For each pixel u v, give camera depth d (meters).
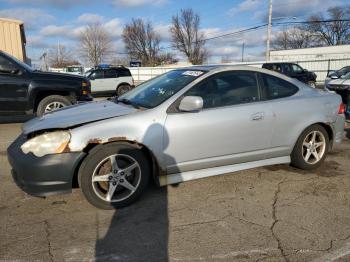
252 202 3.84
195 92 3.98
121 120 3.62
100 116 3.71
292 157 4.72
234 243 3.03
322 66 32.69
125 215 3.55
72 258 2.82
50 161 3.37
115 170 3.61
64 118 3.75
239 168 4.29
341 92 8.08
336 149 6.00
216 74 4.17
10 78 7.59
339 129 4.97
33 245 3.00
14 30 14.89
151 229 3.27
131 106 4.05
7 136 7.20
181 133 3.80
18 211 3.63
